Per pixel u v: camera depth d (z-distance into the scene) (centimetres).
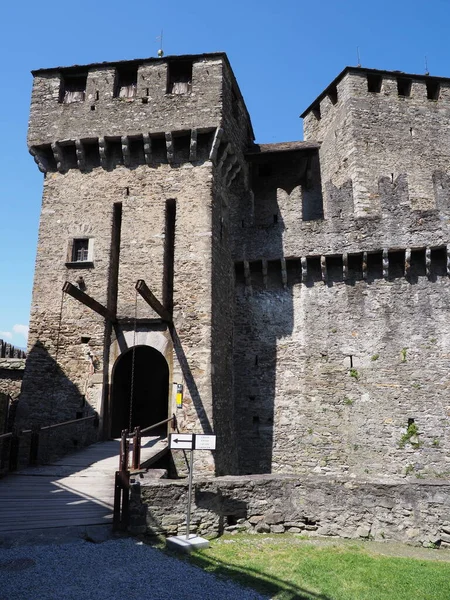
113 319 1723
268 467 1828
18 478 1227
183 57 1900
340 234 1942
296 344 1927
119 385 1942
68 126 1900
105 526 980
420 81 2345
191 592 737
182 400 1622
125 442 1021
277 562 930
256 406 1897
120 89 1986
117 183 1870
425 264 1892
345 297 1931
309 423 1839
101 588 728
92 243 1825
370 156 2172
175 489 1045
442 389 1781
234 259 2016
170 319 1694
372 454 1764
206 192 1803
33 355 1745
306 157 2252
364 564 943
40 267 1830
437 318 1847
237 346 1967
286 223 2006
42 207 1891
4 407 1767
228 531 1102
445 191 1908
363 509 1145
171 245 1858
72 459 1407
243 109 2189
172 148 1841
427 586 841
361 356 1862
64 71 1988
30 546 869
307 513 1160
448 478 1698
